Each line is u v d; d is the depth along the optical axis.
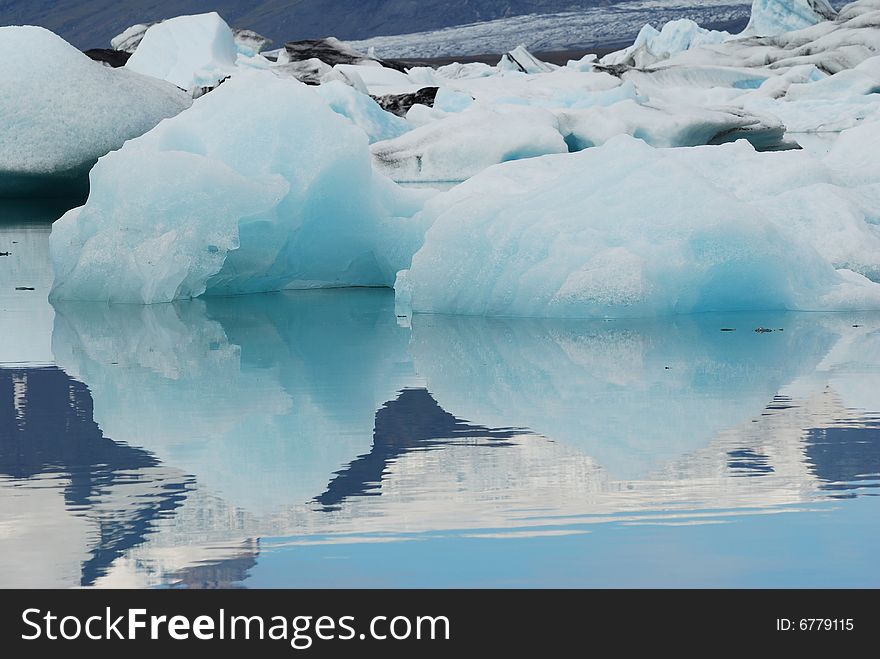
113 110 60.50
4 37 60.97
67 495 12.04
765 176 31.08
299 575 9.92
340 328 23.41
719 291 24.42
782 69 121.69
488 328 22.98
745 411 15.61
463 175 64.06
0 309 26.28
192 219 26.64
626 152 25.67
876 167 34.62
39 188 62.50
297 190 27.59
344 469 12.96
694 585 9.71
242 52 107.88
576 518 11.16
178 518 11.27
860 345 20.53
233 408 16.23
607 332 22.19
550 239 24.48
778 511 11.31
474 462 13.17
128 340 22.23
